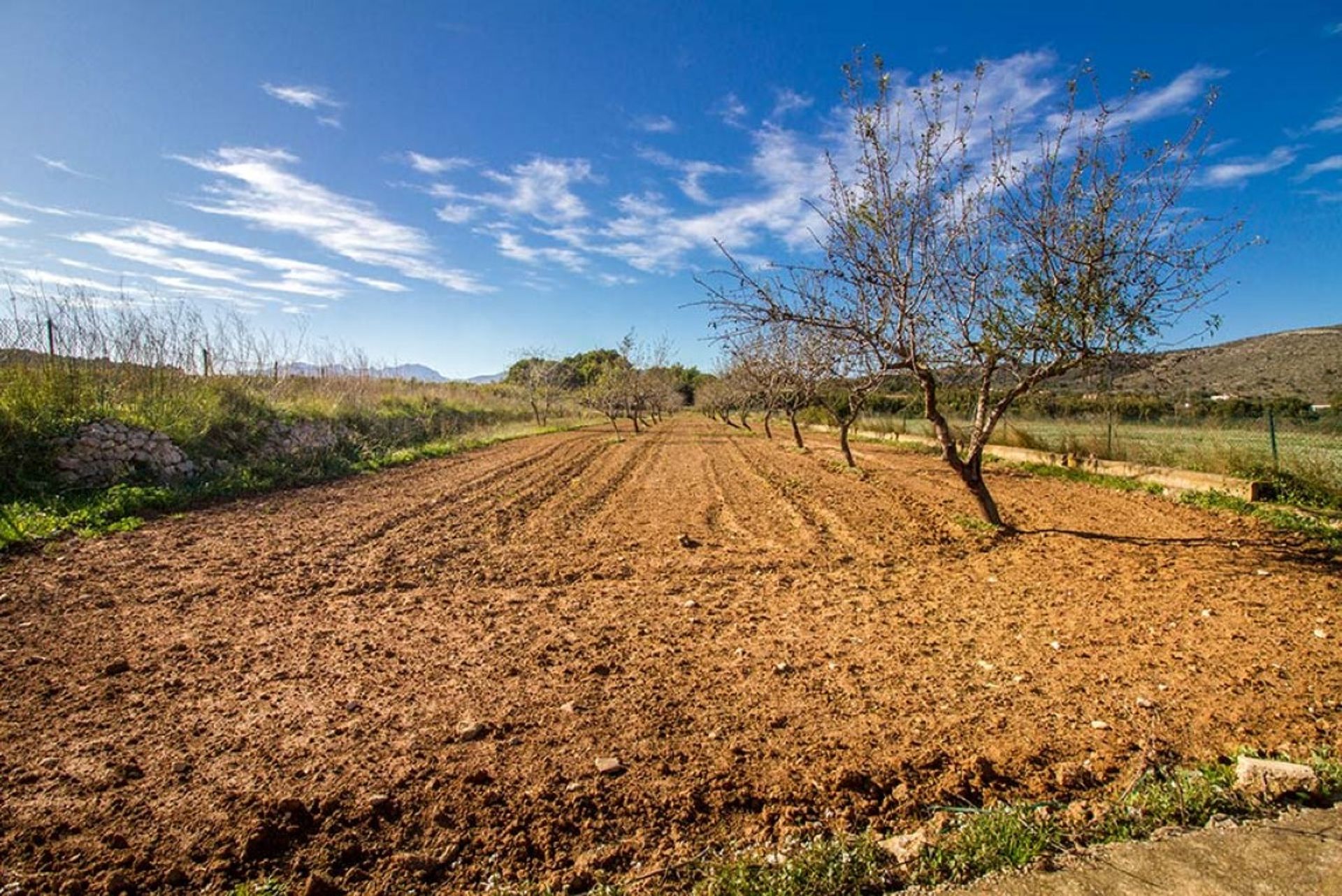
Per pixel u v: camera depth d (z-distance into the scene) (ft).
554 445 81.30
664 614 19.29
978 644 16.79
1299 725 12.33
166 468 38.75
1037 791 10.36
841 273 28.07
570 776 10.83
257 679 14.65
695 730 12.39
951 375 31.99
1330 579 21.62
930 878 8.46
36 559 24.21
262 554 25.76
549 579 22.85
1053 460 52.19
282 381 62.08
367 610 19.47
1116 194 24.29
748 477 52.24
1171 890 8.17
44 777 10.76
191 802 10.07
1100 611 19.24
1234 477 35.73
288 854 9.00
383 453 60.34
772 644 16.79
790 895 8.14
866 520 33.65
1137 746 11.67
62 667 15.14
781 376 70.44
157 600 20.03
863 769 10.98
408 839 9.33
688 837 9.41
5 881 8.39
